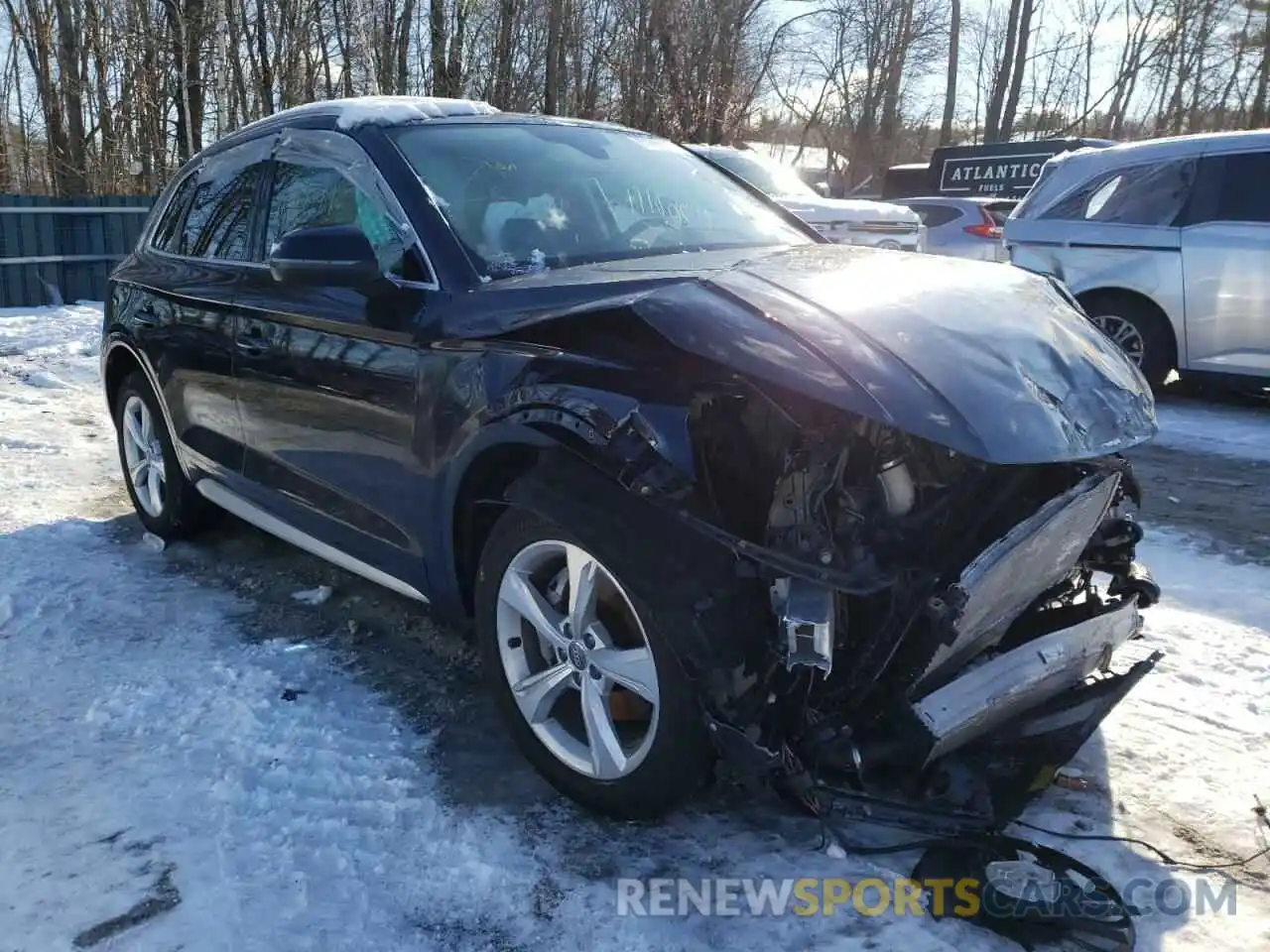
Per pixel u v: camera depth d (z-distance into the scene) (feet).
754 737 7.52
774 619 7.61
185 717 10.50
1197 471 20.58
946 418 7.38
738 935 7.51
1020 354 8.30
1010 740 9.18
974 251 48.16
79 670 11.51
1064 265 27.04
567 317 8.71
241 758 9.75
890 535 7.69
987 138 125.39
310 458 11.70
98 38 68.44
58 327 36.68
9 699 10.86
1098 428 8.15
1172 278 25.34
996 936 7.46
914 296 8.83
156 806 9.01
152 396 15.21
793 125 128.16
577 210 11.44
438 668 11.63
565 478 8.36
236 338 12.62
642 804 8.38
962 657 8.29
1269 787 9.32
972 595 7.50
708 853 8.41
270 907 7.77
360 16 68.08
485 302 9.51
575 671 8.73
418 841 8.56
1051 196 27.66
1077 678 9.17
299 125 12.92
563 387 8.38
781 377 7.54
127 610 13.20
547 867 8.24
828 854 8.36
